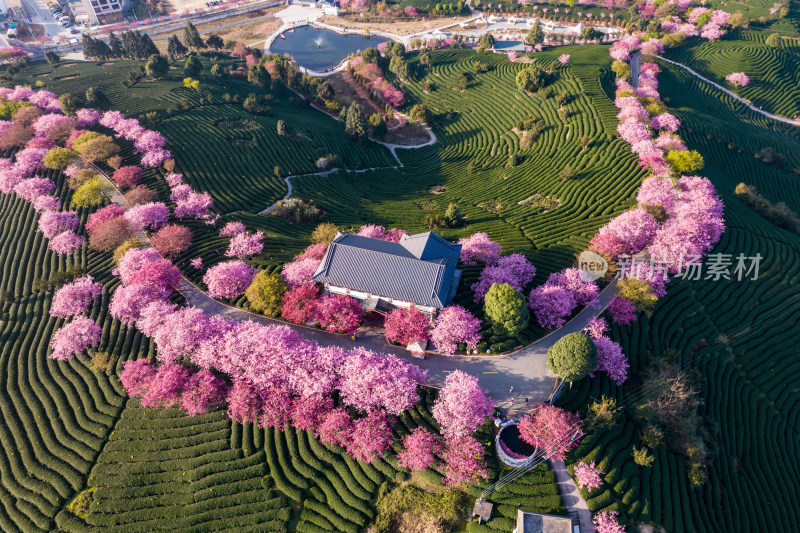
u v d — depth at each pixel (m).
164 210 73.62
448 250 57.84
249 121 106.69
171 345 50.75
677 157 82.56
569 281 58.28
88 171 81.31
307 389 45.78
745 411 55.41
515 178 95.75
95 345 55.53
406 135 123.69
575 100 111.50
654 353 56.00
